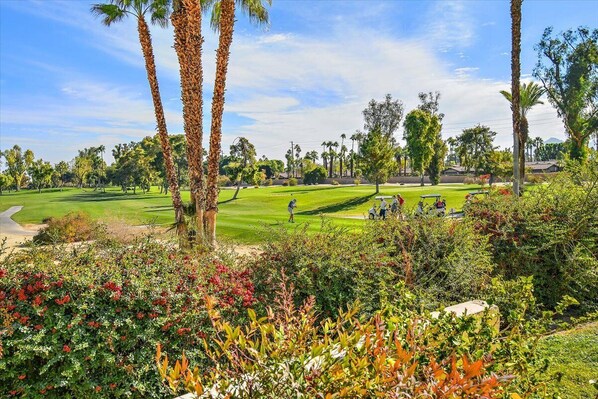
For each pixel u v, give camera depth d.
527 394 1.99
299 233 5.49
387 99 71.94
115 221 16.64
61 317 3.49
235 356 1.98
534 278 6.29
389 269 5.02
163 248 4.87
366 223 6.43
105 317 3.62
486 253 5.82
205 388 1.91
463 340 2.22
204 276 4.42
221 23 11.30
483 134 70.75
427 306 4.63
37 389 3.35
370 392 1.65
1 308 3.35
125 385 3.58
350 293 4.78
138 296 3.81
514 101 16.45
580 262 6.11
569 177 7.28
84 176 116.69
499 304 3.45
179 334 3.88
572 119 41.28
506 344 2.29
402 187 54.72
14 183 105.69
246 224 20.83
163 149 13.01
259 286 4.75
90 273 3.84
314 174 82.19
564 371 3.48
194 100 11.55
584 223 6.34
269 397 1.67
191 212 11.68
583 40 40.19
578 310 6.05
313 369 1.72
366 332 1.96
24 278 3.62
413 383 1.59
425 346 2.09
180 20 11.80
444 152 64.25
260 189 67.69
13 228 25.22
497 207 7.10
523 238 6.51
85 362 3.48
